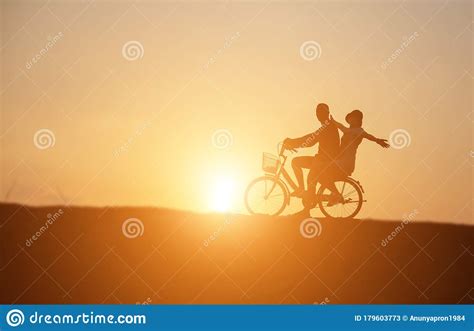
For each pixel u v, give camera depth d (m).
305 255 11.61
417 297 10.42
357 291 10.52
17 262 11.38
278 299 10.15
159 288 10.55
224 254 11.59
